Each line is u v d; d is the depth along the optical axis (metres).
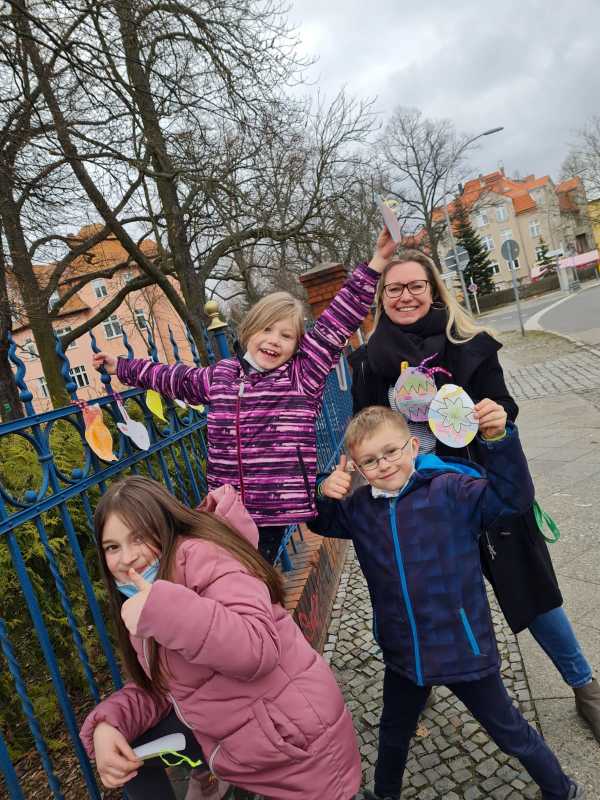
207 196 9.20
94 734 1.44
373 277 2.03
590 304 22.88
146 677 1.57
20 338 13.59
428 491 1.73
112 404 2.06
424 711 2.39
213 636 1.25
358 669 2.83
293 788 1.42
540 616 2.01
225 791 1.70
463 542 1.71
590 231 60.34
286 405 1.96
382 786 1.87
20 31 6.20
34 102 6.99
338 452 5.46
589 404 7.12
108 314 11.63
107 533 1.51
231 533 1.58
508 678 2.48
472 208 42.91
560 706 2.24
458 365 1.99
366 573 1.83
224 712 1.39
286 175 10.63
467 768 2.05
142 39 7.65
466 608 1.68
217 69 8.38
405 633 1.72
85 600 2.51
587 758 1.97
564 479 4.70
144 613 1.26
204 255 12.33
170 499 1.57
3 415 8.81
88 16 6.80
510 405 1.97
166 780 1.56
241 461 1.96
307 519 1.92
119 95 6.85
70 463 2.46
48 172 7.48
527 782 1.93
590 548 3.42
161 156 8.41
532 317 25.17
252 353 2.01
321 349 2.00
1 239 7.58
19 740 2.40
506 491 1.64
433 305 2.14
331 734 1.45
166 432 2.46
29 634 2.37
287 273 20.88
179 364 2.19
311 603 3.04
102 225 10.51
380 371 2.12
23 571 1.54
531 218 60.59
